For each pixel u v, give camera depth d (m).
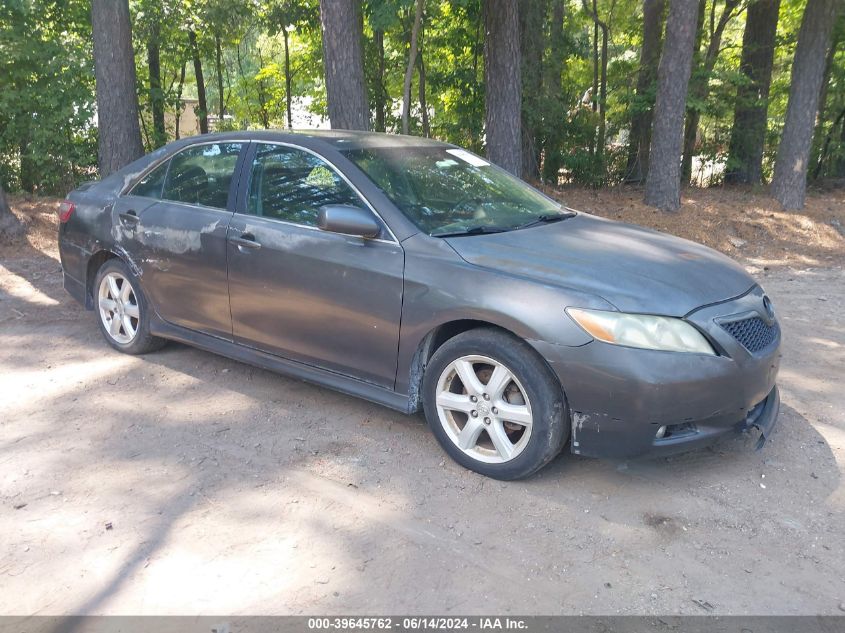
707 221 11.28
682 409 3.11
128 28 10.34
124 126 10.39
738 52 19.12
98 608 2.56
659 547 2.98
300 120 21.66
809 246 10.80
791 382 4.91
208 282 4.45
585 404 3.16
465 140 14.76
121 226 4.93
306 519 3.14
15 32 11.26
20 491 3.34
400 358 3.67
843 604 2.64
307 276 3.93
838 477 3.57
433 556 2.90
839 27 15.73
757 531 3.10
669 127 11.40
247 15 15.48
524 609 2.59
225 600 2.61
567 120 14.52
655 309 3.14
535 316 3.19
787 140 12.27
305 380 4.16
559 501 3.32
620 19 18.41
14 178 12.09
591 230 4.05
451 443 3.60
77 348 5.34
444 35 14.66
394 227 3.70
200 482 3.45
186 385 4.65
